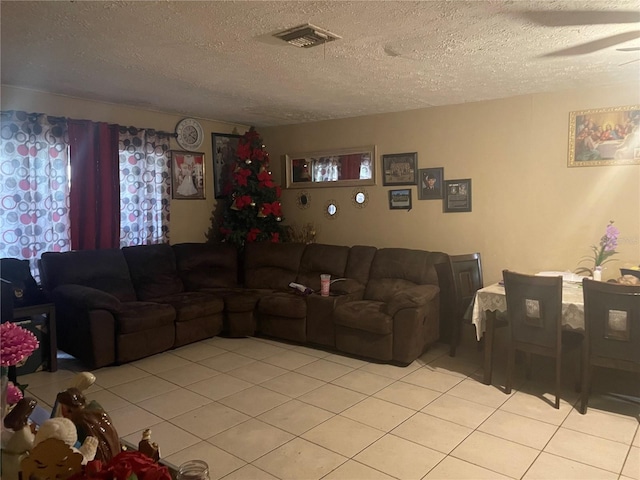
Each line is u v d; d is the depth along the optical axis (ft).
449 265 13.62
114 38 9.14
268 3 7.48
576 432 9.25
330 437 9.09
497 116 14.37
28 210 13.56
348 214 17.75
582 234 13.26
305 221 18.98
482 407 10.36
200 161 18.17
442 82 12.42
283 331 14.93
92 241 14.98
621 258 12.74
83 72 11.64
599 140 12.84
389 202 16.71
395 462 8.21
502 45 9.41
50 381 11.91
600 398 10.81
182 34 8.92
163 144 16.78
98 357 12.41
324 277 14.74
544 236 13.87
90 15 8.02
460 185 15.17
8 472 3.88
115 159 15.31
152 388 11.49
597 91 12.78
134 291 15.02
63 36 9.06
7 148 13.14
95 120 15.12
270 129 19.76
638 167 12.37
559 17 7.98
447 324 14.62
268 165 19.12
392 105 15.37
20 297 12.48
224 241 18.40
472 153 14.92
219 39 9.16
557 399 10.32
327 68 11.14
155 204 16.66
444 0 7.31
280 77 12.01
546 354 10.44
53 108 14.16
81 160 14.62
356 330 13.39
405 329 12.62
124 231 15.98
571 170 13.32
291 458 8.36
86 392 11.23
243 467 8.07
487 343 11.64
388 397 10.91
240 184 17.81
